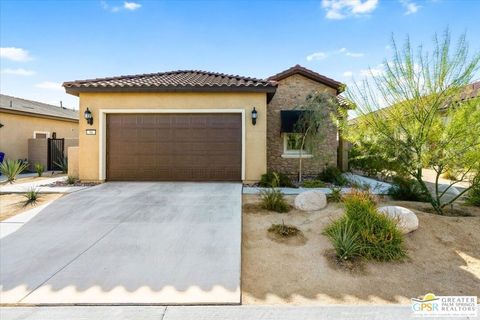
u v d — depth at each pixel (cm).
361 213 584
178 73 1536
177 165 1215
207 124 1208
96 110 1185
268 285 433
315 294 409
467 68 661
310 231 643
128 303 376
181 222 691
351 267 487
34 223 689
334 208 777
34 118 2092
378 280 450
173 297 390
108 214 754
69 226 668
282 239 602
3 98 2189
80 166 1191
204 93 1183
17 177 1504
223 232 629
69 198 912
